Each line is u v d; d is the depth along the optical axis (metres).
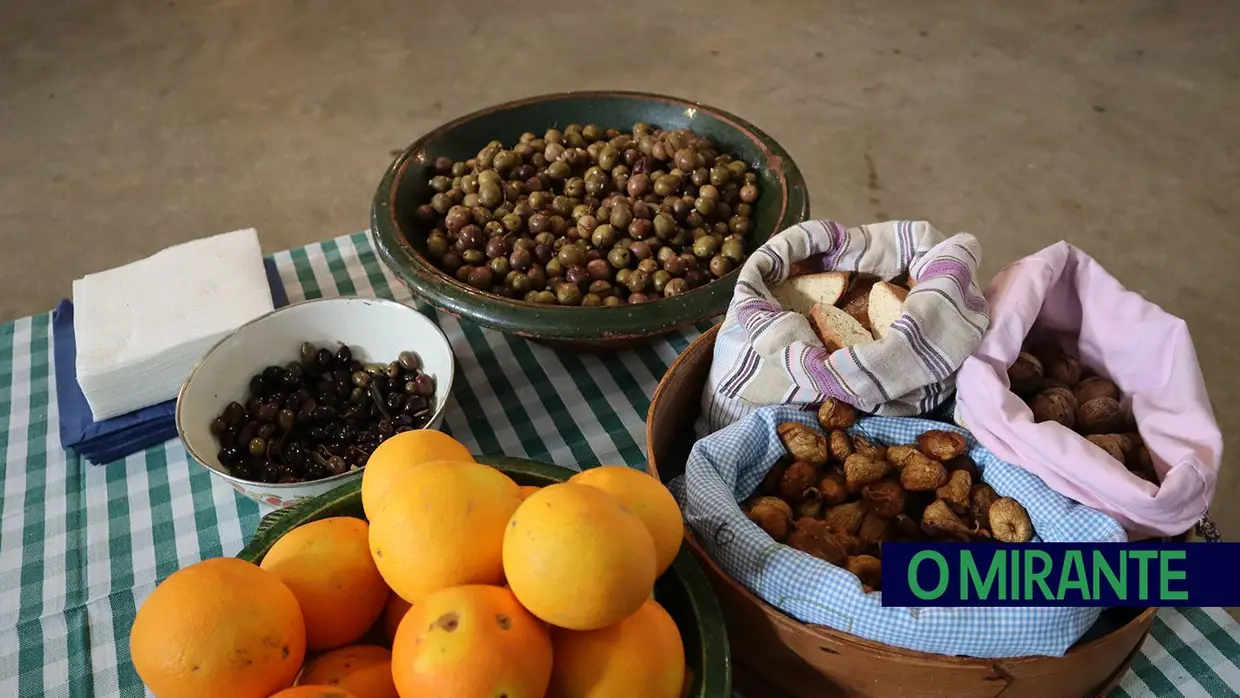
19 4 3.20
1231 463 1.69
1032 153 2.41
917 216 2.24
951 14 2.97
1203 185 2.28
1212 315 1.96
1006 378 0.69
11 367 1.02
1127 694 0.67
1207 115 2.49
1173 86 2.60
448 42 2.94
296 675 0.50
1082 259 0.74
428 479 0.48
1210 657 0.69
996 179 2.34
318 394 0.87
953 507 0.68
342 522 0.56
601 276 1.02
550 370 0.99
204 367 0.82
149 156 2.53
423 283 0.89
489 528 0.48
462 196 1.11
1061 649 0.55
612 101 1.22
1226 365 1.86
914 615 0.55
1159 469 0.65
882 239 0.79
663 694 0.49
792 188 1.03
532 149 1.17
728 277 0.87
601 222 1.07
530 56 2.86
